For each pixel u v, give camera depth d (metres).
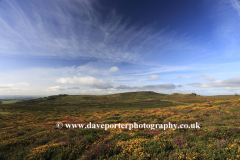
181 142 6.91
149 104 110.62
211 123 13.02
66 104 186.62
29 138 10.40
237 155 4.86
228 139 7.00
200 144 6.46
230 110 19.77
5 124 24.11
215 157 5.05
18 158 6.66
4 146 8.47
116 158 5.63
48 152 6.80
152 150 5.99
